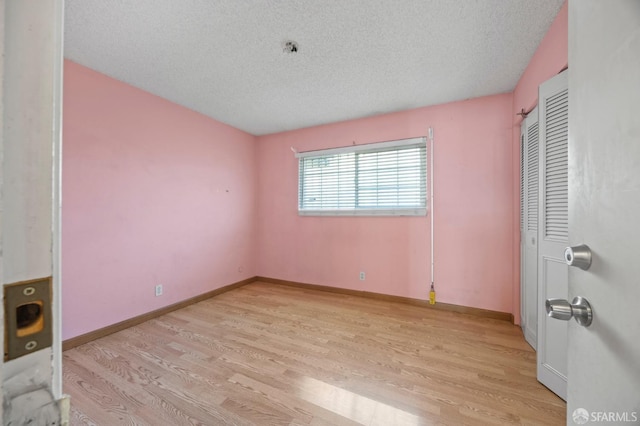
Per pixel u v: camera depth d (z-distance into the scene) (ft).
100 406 4.52
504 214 8.14
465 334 7.14
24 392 0.90
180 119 9.07
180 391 4.89
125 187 7.54
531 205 6.50
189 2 4.71
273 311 8.83
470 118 8.58
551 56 5.30
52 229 0.96
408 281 9.53
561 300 1.99
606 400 1.67
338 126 10.77
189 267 9.41
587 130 1.91
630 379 1.49
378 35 5.57
